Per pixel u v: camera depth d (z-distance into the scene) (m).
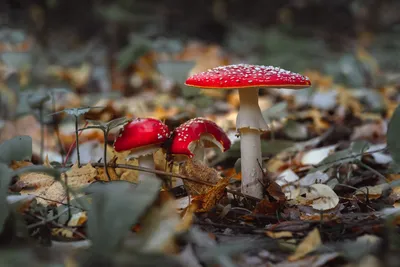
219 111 1.35
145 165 0.80
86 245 0.64
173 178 0.84
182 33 2.73
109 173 0.80
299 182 0.86
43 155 1.01
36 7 2.52
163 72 1.21
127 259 0.58
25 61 1.56
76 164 0.78
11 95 1.32
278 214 0.75
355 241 0.66
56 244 0.65
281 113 1.02
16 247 0.64
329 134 1.10
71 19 2.71
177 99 1.45
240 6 2.92
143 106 1.31
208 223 0.72
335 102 1.31
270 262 0.64
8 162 0.76
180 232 0.66
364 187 0.81
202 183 0.77
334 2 2.97
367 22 2.95
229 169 0.95
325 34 2.82
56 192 0.76
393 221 0.68
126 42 2.16
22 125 1.18
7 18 2.41
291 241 0.67
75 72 1.73
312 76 1.78
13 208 0.66
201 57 2.01
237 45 2.45
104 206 0.60
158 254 0.59
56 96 1.42
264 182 0.79
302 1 2.95
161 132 0.76
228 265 0.61
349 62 1.85
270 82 0.71
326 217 0.72
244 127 0.77
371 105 1.36
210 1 2.87
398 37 2.70
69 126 1.08
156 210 0.63
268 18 2.91
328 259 0.63
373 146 1.00
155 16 2.51
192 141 0.77
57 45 2.54
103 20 2.38
